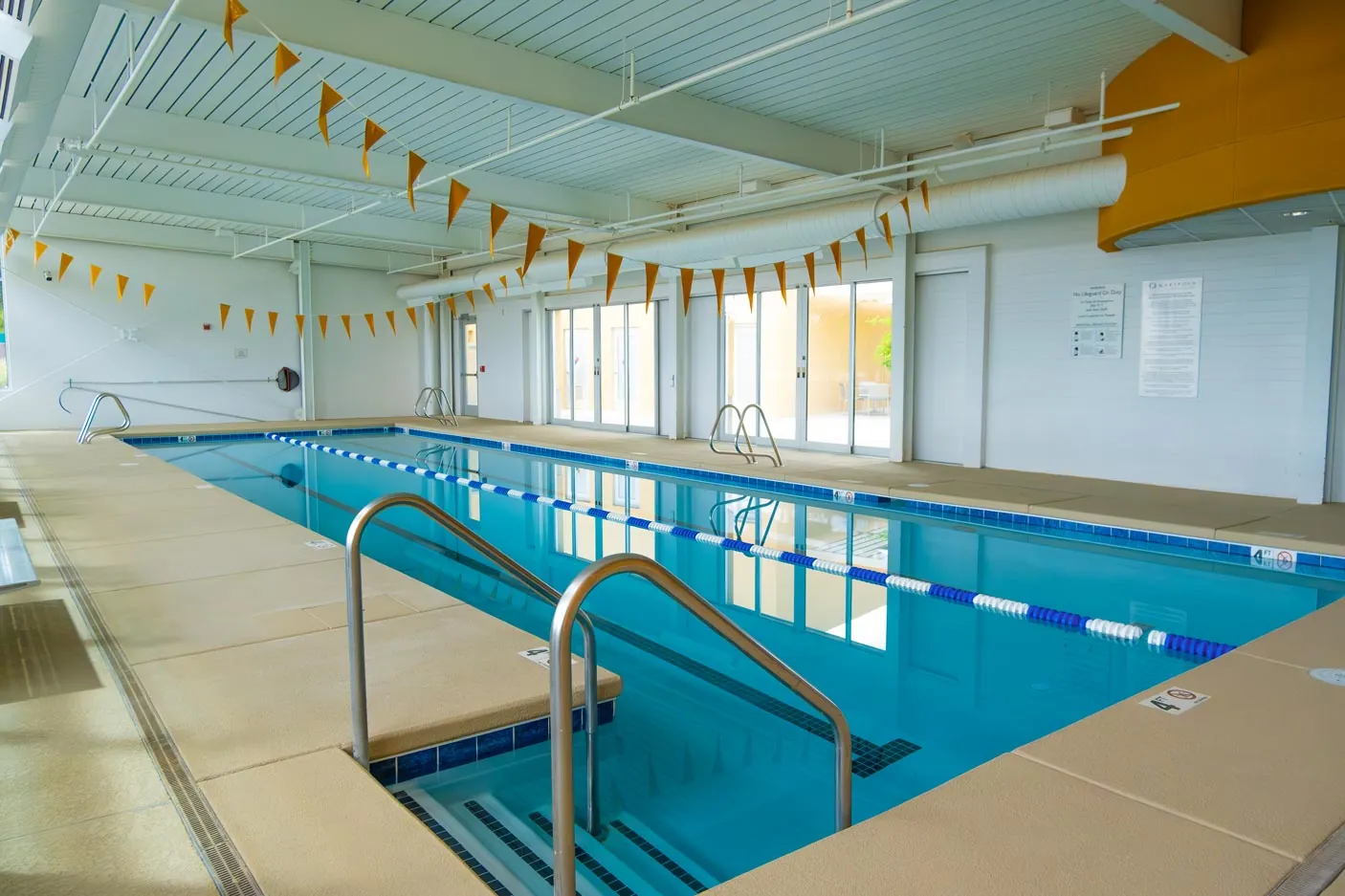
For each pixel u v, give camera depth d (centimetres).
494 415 1452
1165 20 420
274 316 1066
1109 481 685
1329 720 217
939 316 817
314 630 302
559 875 134
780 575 490
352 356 1438
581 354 1288
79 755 205
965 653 355
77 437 1041
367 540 586
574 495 746
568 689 132
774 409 998
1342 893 141
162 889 152
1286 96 444
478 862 195
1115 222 596
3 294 1133
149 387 1245
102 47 541
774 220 770
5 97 439
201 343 1285
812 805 228
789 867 149
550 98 561
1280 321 593
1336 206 477
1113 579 450
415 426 1315
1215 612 390
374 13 489
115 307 1212
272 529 488
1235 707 226
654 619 404
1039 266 728
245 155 722
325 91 369
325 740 215
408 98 639
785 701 304
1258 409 607
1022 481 689
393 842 168
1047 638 373
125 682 253
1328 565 447
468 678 258
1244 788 179
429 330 1511
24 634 298
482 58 530
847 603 431
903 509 652
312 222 1078
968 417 782
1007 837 159
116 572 386
